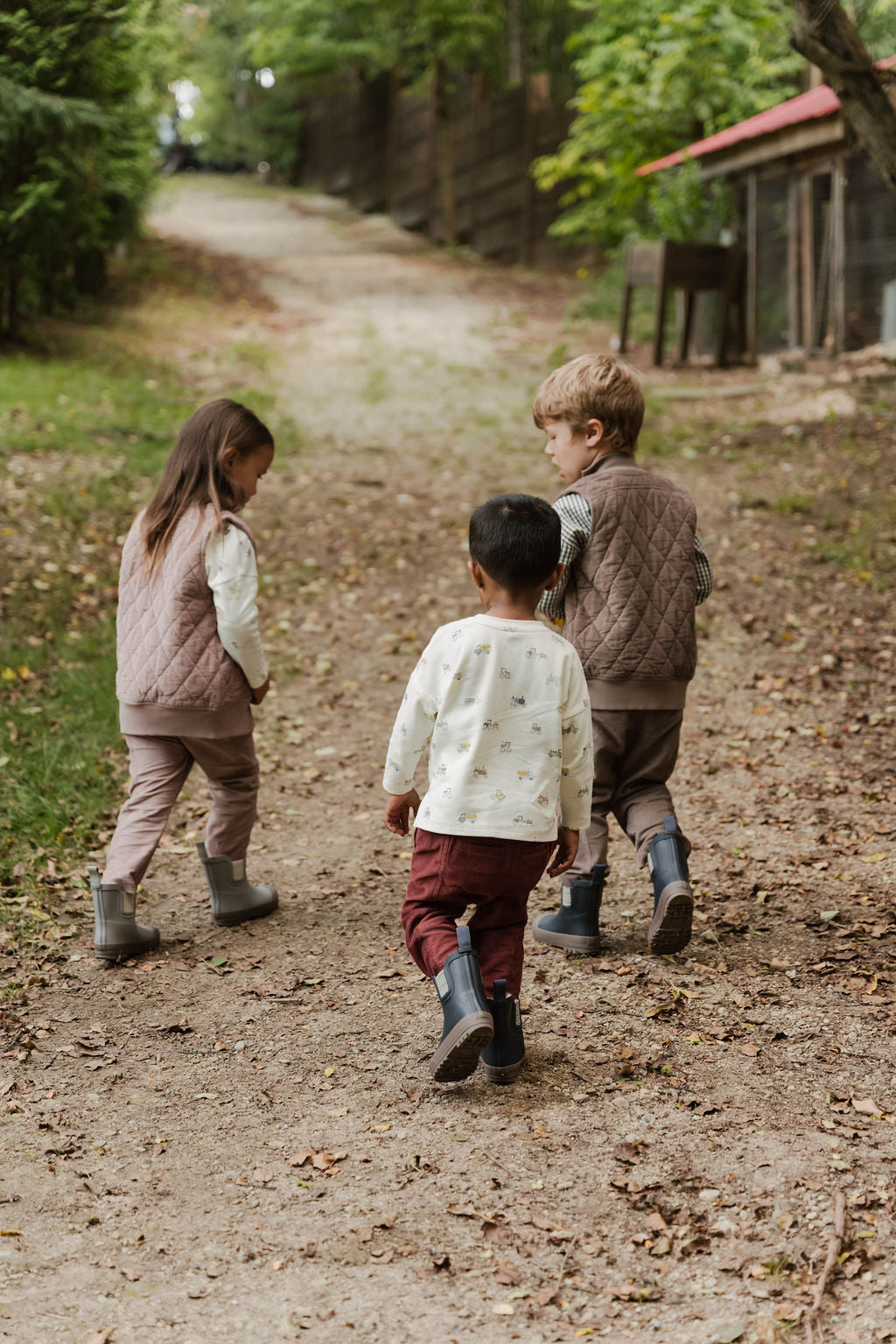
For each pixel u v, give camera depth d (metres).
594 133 15.87
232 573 3.45
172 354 13.39
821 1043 3.01
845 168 11.27
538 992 3.32
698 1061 2.94
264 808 4.82
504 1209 2.38
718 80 14.43
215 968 3.51
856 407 10.32
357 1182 2.47
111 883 3.48
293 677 6.13
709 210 14.57
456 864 2.67
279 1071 2.93
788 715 5.54
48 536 7.50
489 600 2.78
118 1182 2.47
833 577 7.20
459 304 17.42
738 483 8.95
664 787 3.46
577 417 3.36
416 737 2.73
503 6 23.31
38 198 10.59
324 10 24.81
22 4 9.19
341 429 10.86
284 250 22.00
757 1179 2.46
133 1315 2.07
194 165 34.84
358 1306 2.10
